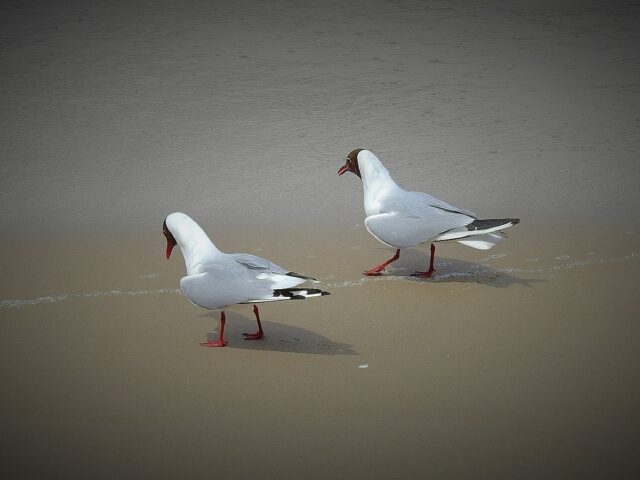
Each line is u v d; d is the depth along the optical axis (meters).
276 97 18.33
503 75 20.00
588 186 13.98
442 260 11.11
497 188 13.82
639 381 7.68
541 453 6.52
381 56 21.06
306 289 7.86
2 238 11.67
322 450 6.57
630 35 23.06
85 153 15.26
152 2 24.84
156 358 8.15
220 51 21.06
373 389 7.52
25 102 17.72
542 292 9.90
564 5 25.55
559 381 7.67
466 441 6.69
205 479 6.20
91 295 9.74
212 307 8.12
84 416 7.05
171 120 16.97
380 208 10.45
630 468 6.34
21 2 24.25
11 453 6.50
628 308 9.39
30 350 8.30
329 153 15.35
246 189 13.71
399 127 16.73
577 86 19.36
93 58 20.38
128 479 6.19
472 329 8.84
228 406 7.23
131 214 12.69
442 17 24.30
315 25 23.30
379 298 9.75
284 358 8.16
